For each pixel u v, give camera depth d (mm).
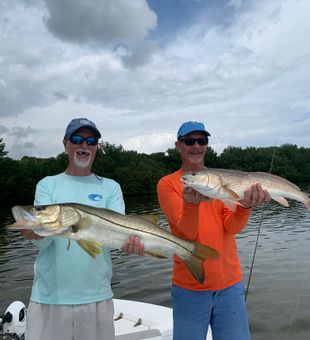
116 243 1231
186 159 1466
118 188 1483
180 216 1363
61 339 1250
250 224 8398
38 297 1277
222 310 1342
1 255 5902
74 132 1385
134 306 2094
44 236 1190
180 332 1351
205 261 1326
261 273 4180
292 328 2730
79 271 1276
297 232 7109
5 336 1689
